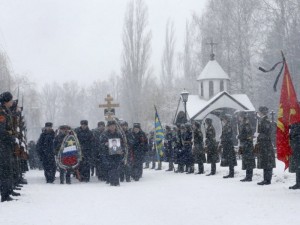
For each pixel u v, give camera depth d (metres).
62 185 15.26
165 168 24.69
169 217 7.86
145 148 17.30
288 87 11.05
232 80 56.66
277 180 13.39
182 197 10.59
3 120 9.66
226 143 15.77
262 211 8.14
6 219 7.61
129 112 61.78
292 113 10.87
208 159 17.33
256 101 57.59
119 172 15.81
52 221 7.45
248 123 14.20
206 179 15.53
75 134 16.48
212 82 39.69
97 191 12.39
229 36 55.12
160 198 10.51
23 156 13.47
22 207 8.95
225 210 8.43
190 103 37.59
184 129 19.77
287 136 11.08
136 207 9.07
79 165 17.31
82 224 7.21
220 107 35.19
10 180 9.91
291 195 10.06
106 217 7.88
